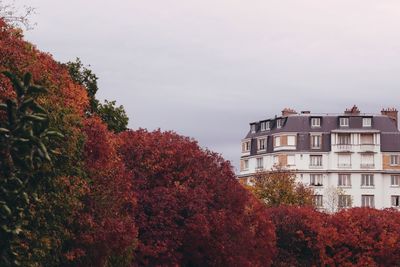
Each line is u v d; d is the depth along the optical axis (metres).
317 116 118.56
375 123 118.00
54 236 27.30
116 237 30.98
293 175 97.88
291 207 61.66
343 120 118.00
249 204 47.69
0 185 12.83
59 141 26.78
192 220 39.19
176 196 39.62
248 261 42.72
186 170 41.12
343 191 112.44
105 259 31.61
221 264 41.53
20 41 28.69
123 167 33.72
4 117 21.81
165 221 38.72
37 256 26.19
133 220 35.69
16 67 26.92
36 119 12.44
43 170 24.70
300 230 58.31
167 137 42.41
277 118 120.94
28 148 12.45
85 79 48.31
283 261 57.69
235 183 43.44
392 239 58.59
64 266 30.38
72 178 28.12
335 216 60.28
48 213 26.80
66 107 28.72
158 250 37.78
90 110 47.69
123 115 49.47
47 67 30.00
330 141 117.31
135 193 36.88
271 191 92.38
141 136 41.16
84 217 29.48
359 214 59.97
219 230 40.75
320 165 117.06
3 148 12.37
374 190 116.12
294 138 117.88
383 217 61.03
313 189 115.12
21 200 13.28
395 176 116.94
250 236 43.94
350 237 58.34
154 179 40.28
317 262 58.06
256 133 124.75
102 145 31.58
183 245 40.22
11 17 29.48
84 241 29.47
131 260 36.53
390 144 117.00
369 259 58.03
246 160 124.88
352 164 116.62
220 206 42.25
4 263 13.24
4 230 12.92
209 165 43.09
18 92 12.66
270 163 119.44
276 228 58.34
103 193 31.00
